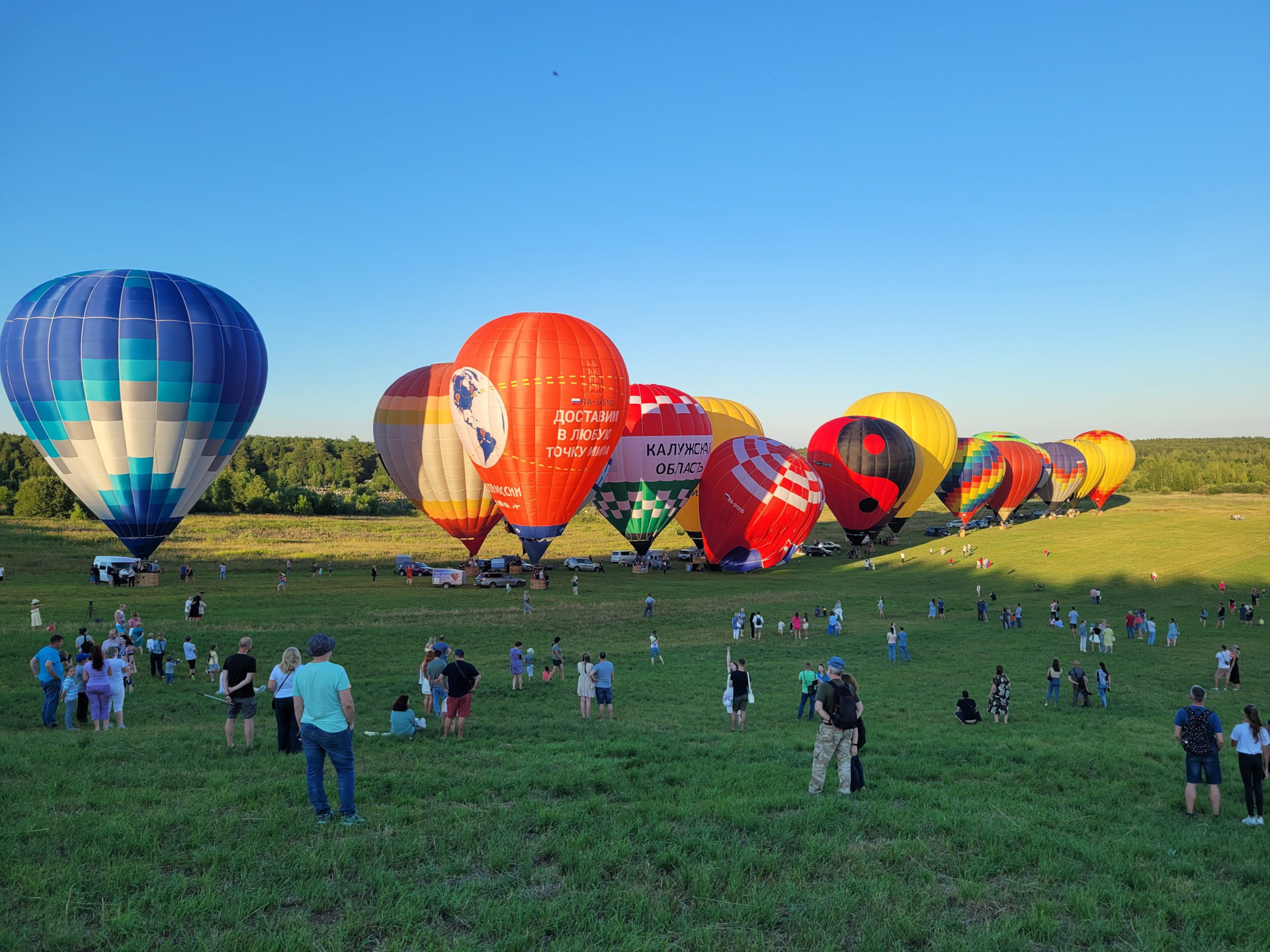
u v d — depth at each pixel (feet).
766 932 19.25
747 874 22.02
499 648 99.96
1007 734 54.60
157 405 125.49
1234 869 25.04
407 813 25.32
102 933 17.52
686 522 220.64
